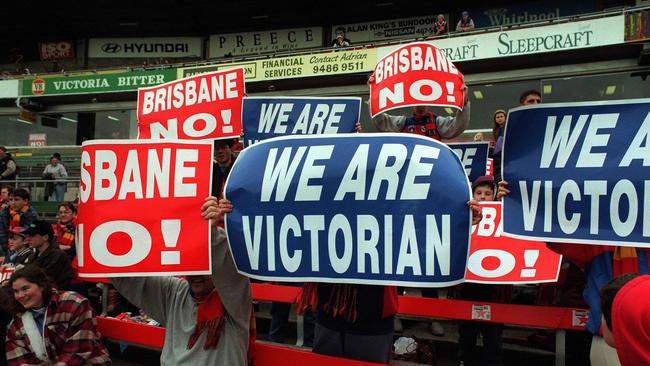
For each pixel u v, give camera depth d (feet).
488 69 38.06
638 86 33.94
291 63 43.55
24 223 22.59
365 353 6.91
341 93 44.42
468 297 12.60
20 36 68.74
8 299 9.46
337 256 6.06
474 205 5.63
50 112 56.85
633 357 4.32
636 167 6.73
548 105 7.30
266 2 57.93
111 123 55.57
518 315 10.94
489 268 11.38
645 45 31.73
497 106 38.45
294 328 16.55
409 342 11.64
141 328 11.18
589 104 7.09
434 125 11.44
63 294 9.54
